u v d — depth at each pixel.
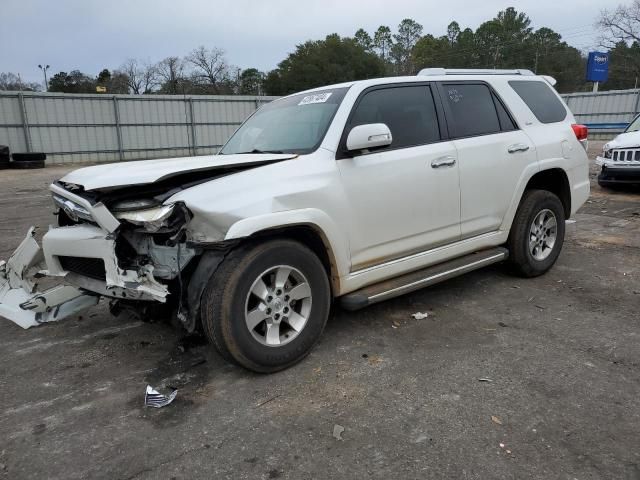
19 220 9.47
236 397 3.09
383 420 2.81
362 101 3.81
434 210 4.08
